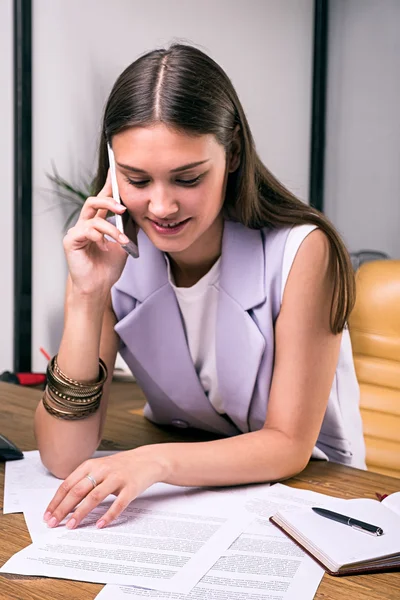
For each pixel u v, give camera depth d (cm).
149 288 139
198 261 137
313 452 135
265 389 135
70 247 127
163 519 104
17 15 347
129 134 109
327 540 94
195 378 142
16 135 353
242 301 132
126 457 111
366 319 185
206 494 115
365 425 183
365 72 520
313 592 84
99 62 384
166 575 87
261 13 484
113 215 145
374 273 186
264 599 82
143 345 142
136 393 317
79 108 377
